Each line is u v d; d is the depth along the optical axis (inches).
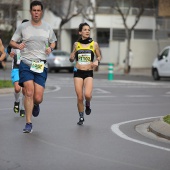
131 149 884.6
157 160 796.0
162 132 1028.5
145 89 2284.7
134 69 4266.7
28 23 1040.8
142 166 753.6
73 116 1310.3
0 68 4419.3
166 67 2918.3
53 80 2893.7
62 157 812.0
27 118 1045.8
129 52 3914.9
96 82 2758.4
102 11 4854.8
